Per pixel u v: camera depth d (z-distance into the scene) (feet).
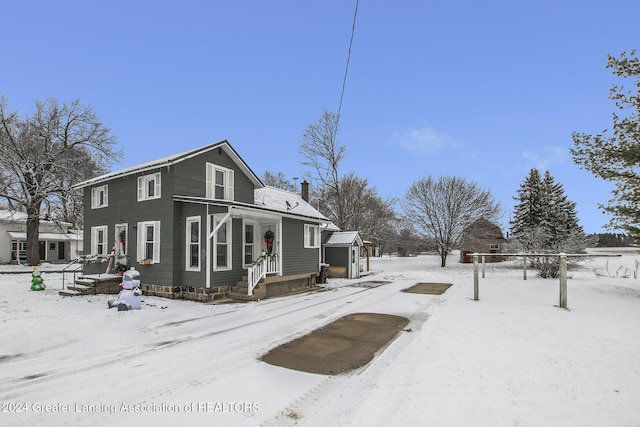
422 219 105.91
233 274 45.88
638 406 13.10
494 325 27.02
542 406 13.23
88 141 96.07
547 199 102.17
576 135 43.29
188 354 21.21
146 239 46.44
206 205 42.24
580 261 93.15
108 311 33.71
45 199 85.81
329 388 16.08
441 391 14.88
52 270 77.82
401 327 28.07
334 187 108.88
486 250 108.37
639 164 39.32
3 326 26.96
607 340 22.26
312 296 46.85
